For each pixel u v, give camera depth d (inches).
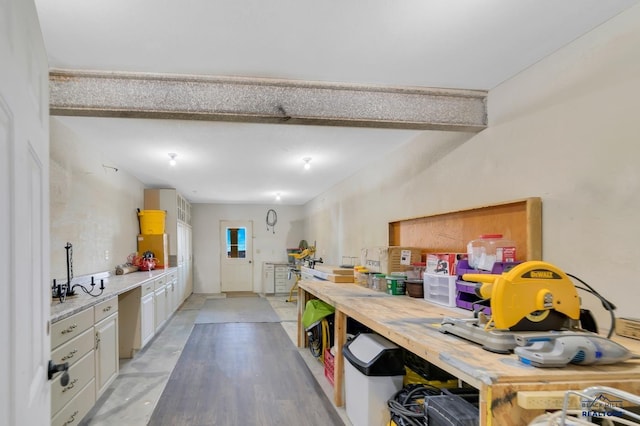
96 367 108.3
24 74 34.9
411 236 144.7
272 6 64.8
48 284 44.2
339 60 85.6
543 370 46.9
